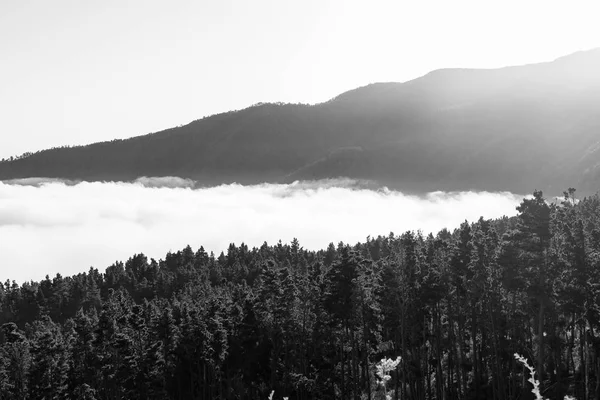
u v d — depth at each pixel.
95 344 69.94
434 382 67.00
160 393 69.62
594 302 48.41
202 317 74.31
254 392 72.62
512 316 53.66
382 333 71.81
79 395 69.88
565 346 58.38
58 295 159.00
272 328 68.56
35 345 70.00
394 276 57.19
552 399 50.53
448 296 59.16
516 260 49.38
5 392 69.12
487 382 60.78
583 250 49.12
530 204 47.41
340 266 60.12
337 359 72.00
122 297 93.88
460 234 57.34
